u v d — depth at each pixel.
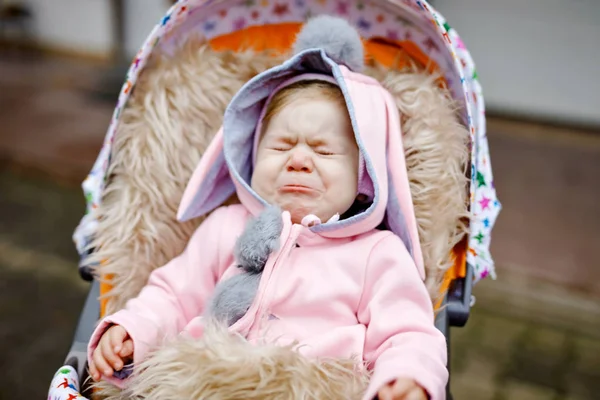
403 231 1.12
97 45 5.04
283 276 1.06
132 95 1.21
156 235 1.16
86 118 3.93
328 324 1.04
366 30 1.24
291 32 1.28
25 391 1.92
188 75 1.21
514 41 3.68
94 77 4.62
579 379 2.03
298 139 1.10
